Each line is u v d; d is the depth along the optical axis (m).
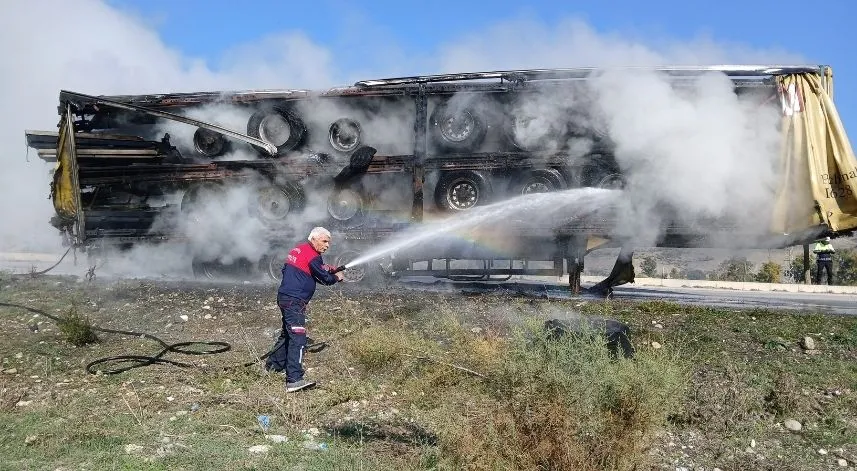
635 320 10.11
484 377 7.00
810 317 10.44
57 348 8.58
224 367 7.89
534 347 5.91
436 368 7.73
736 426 6.84
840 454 6.41
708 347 8.99
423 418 6.66
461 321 9.88
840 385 7.91
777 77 12.09
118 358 8.20
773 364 8.44
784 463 6.20
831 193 11.80
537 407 5.41
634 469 5.28
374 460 5.63
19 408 6.62
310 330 9.59
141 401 6.80
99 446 5.70
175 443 5.79
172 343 8.95
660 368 5.73
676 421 6.95
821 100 11.93
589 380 5.47
